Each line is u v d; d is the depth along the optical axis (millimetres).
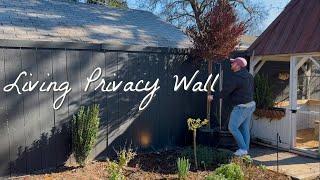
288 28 5109
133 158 4410
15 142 3770
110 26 5918
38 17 5398
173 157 4496
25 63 3811
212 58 5055
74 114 4180
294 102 5012
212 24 4918
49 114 3996
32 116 3875
